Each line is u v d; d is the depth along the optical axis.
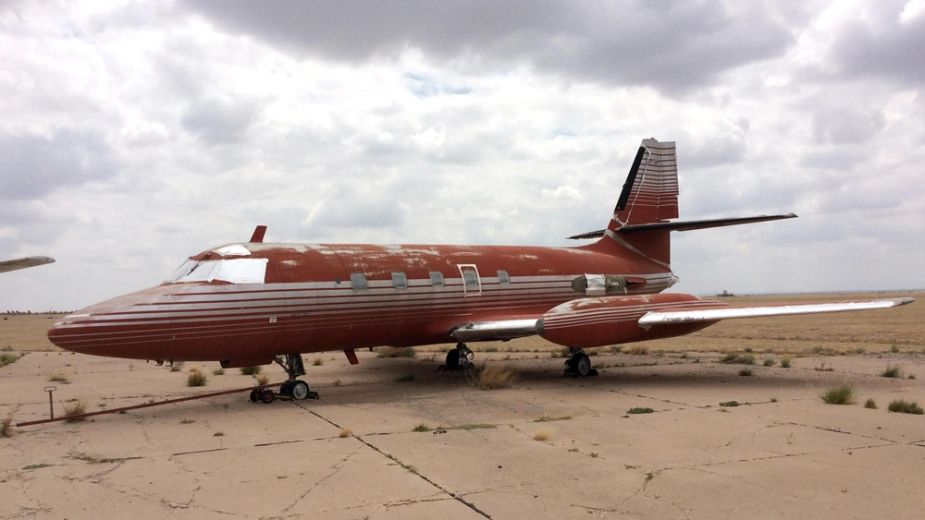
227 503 6.51
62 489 7.11
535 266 18.64
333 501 6.50
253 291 13.15
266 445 9.20
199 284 12.82
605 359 22.44
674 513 6.01
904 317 63.69
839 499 6.38
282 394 13.70
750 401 12.59
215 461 8.30
